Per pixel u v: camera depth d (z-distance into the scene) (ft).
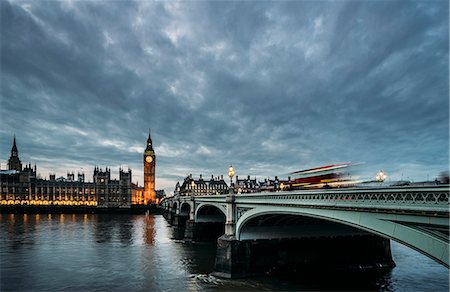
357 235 142.20
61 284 129.70
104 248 207.82
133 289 123.03
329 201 87.04
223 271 134.00
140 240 245.65
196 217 241.55
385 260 144.15
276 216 129.80
